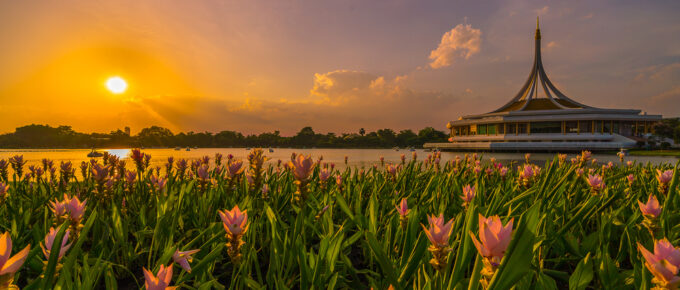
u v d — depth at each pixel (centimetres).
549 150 8481
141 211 244
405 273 126
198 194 300
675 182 210
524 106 10444
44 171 387
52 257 99
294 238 164
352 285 160
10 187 354
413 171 457
